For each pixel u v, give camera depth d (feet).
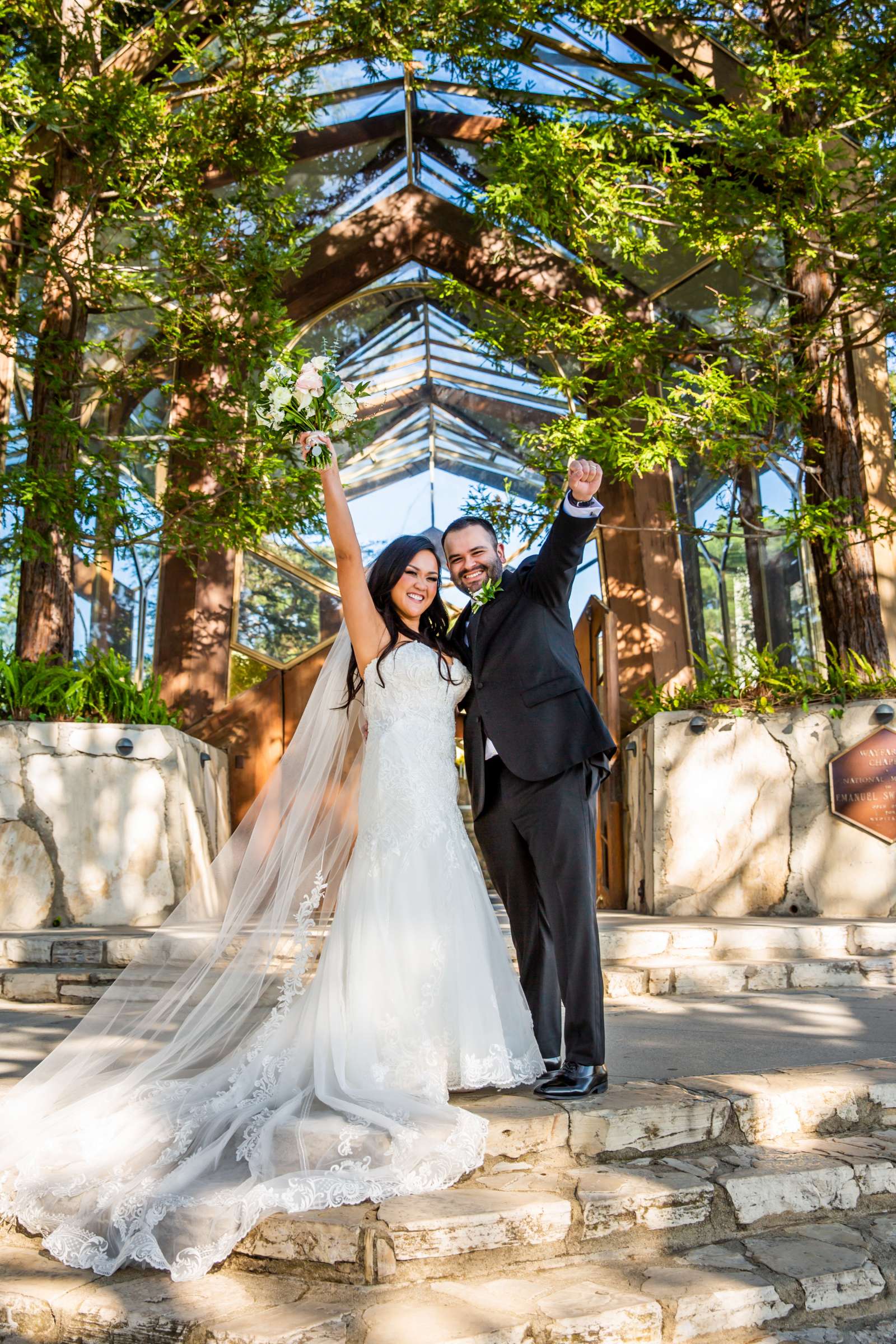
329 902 10.73
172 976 10.66
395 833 10.28
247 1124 9.08
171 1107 9.42
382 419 35.27
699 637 29.35
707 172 28.27
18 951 17.38
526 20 24.88
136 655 29.50
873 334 27.89
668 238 28.04
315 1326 7.04
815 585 28.37
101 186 22.67
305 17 26.58
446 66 26.58
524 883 10.79
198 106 23.97
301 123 26.00
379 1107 9.02
